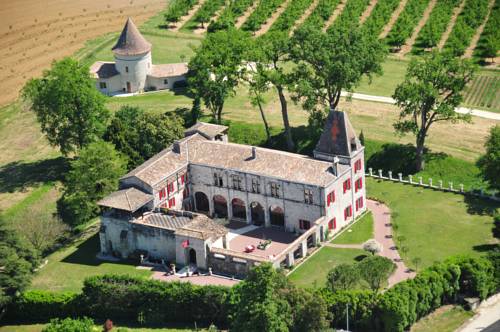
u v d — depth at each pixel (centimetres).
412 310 15950
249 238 19875
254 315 14775
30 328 17700
